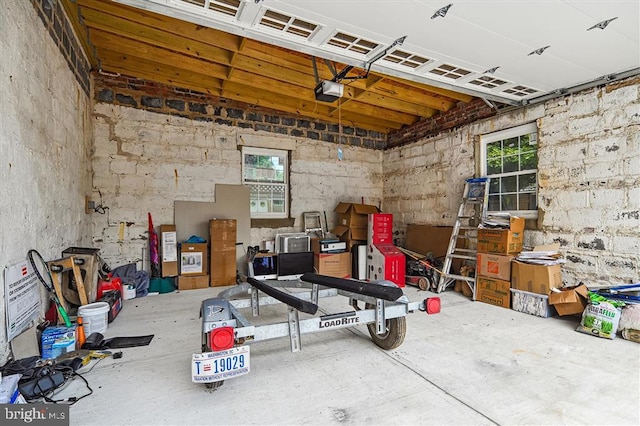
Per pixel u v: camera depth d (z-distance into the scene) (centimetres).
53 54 292
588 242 355
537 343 281
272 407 188
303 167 602
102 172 464
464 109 500
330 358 253
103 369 232
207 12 247
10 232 212
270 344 281
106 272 434
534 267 361
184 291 470
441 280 462
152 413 181
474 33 264
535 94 392
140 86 486
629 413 182
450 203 523
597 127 349
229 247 504
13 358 213
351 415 180
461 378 221
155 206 495
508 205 448
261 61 407
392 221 603
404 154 620
